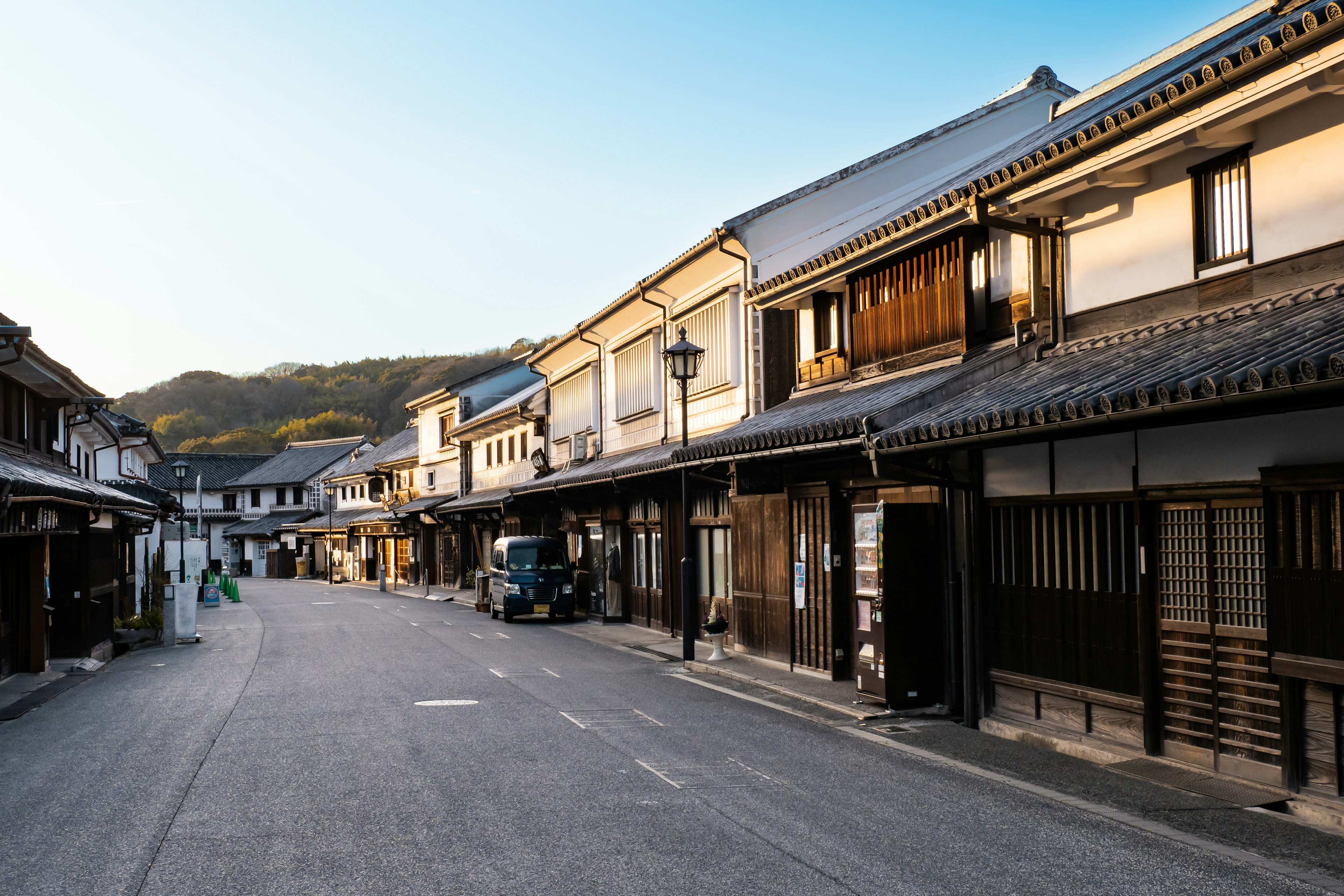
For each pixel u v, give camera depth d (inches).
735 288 767.7
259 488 3243.1
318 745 396.2
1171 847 250.7
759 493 642.2
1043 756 360.2
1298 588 279.1
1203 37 538.3
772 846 253.6
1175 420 282.5
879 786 318.3
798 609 585.3
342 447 3211.1
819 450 463.8
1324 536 272.4
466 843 259.4
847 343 606.2
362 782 331.0
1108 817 278.5
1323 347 237.5
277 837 268.7
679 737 403.9
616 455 1061.8
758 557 641.0
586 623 1018.7
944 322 506.0
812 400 625.6
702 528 788.0
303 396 5802.2
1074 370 356.8
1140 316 380.2
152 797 316.5
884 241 522.3
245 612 1282.0
